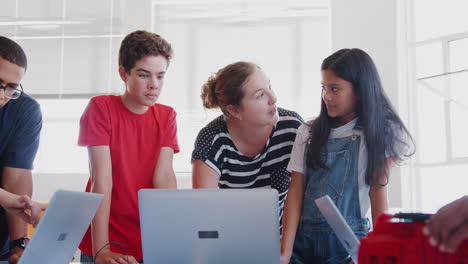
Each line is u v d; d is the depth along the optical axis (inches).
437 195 150.5
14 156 74.0
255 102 74.4
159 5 177.8
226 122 79.6
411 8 162.9
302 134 72.4
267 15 174.4
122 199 76.1
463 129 146.5
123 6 173.8
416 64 160.7
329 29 171.8
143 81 74.3
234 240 52.8
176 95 175.0
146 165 77.5
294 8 173.2
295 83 172.4
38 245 49.8
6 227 72.4
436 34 157.8
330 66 67.2
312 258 67.9
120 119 77.1
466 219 28.9
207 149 77.7
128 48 74.6
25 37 175.6
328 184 68.1
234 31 175.2
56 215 49.9
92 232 71.8
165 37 177.0
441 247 29.0
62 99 173.8
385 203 67.1
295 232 68.5
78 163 176.2
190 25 176.7
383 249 33.0
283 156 78.0
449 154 148.6
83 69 173.2
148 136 78.2
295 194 70.5
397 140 68.5
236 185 80.3
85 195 53.3
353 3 167.3
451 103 148.3
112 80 171.9
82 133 76.2
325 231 66.4
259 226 52.6
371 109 66.9
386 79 163.3
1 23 176.7
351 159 67.9
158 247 53.4
